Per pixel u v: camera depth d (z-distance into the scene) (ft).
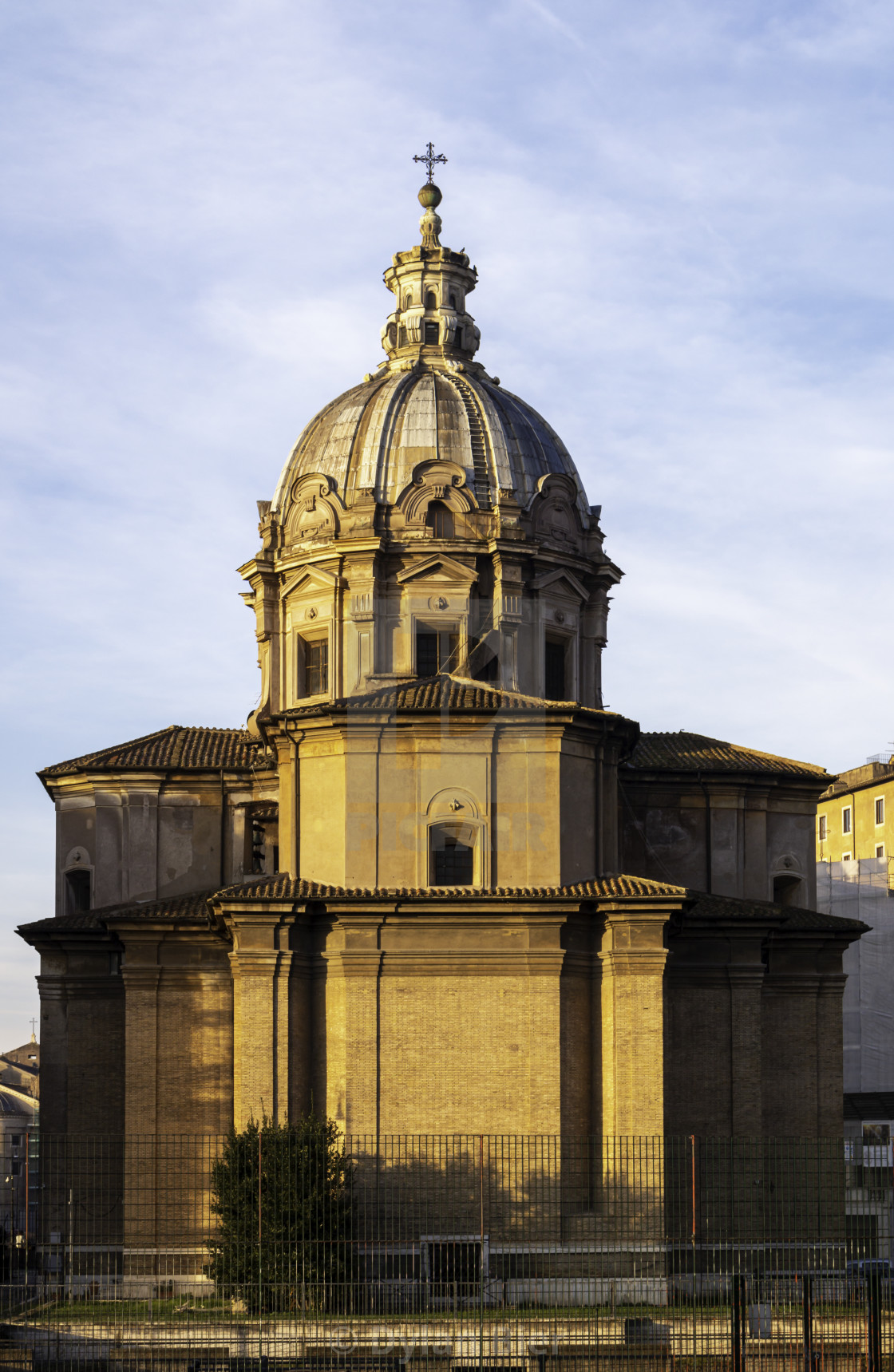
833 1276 153.38
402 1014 165.07
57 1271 167.22
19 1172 190.19
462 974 165.78
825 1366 123.34
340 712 169.99
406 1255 156.25
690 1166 177.37
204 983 182.70
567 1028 165.78
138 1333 133.90
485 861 168.45
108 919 182.29
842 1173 172.04
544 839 168.86
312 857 171.94
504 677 194.29
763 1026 192.85
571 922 167.53
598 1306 145.48
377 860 168.55
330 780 171.73
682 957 185.88
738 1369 118.42
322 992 167.73
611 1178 161.89
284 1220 149.79
